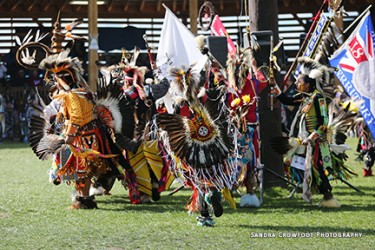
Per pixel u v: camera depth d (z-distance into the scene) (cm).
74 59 1078
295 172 1221
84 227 966
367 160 1598
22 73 3256
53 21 3644
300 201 1219
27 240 884
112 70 1255
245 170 1141
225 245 860
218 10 3631
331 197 1148
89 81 2916
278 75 1291
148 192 1193
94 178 1154
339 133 1202
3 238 895
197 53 1349
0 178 1559
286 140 1173
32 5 3519
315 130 1138
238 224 994
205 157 934
